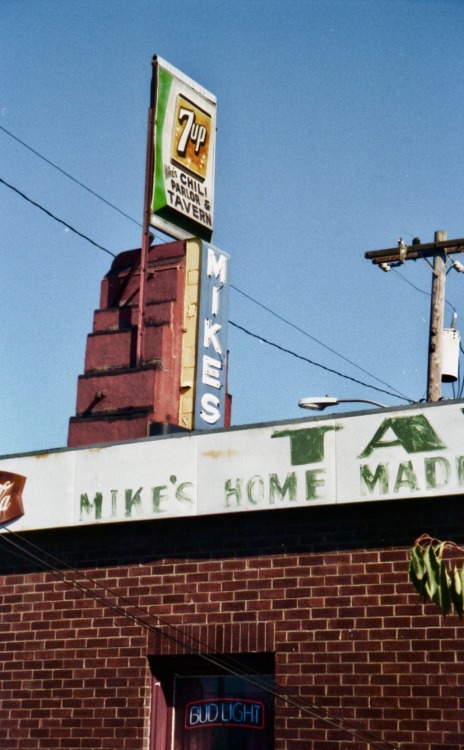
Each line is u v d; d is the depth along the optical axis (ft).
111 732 43.19
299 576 40.50
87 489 45.55
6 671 46.26
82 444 51.62
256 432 41.98
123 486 44.68
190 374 52.95
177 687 43.39
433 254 66.80
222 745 41.65
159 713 43.11
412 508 38.78
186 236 57.72
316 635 39.60
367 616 38.75
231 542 42.37
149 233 55.31
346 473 39.68
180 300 53.72
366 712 37.96
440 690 36.83
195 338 53.31
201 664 42.73
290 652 39.96
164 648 42.75
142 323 52.85
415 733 36.91
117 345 53.57
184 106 58.85
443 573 28.07
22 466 47.47
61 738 44.24
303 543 40.70
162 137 57.06
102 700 43.73
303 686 39.40
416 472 38.27
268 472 41.37
